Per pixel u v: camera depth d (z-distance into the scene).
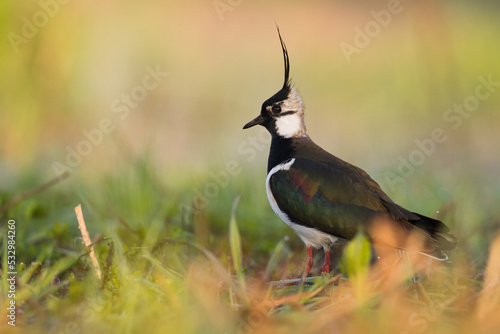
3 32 21.39
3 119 20.75
